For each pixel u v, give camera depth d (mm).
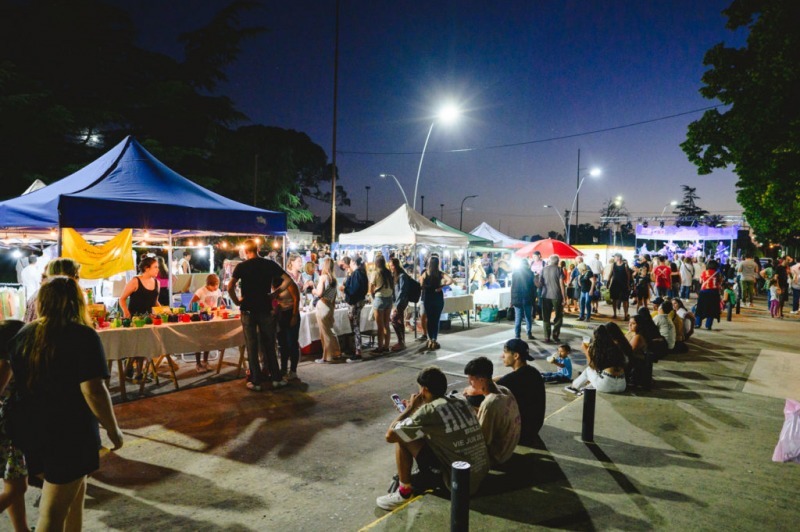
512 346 5047
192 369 8266
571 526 3475
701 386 7285
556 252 16047
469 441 3770
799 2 11188
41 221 5992
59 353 2629
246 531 3555
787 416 4707
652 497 3918
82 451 2682
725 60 13500
